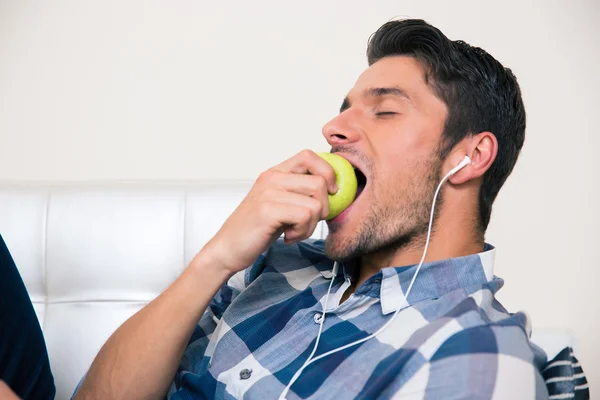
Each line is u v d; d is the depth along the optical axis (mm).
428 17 1889
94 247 1454
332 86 1940
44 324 1450
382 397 834
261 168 1967
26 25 1981
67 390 1417
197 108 1972
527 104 1854
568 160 1842
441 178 999
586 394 998
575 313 1850
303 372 930
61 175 2008
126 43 1971
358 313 996
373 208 996
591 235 1836
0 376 1181
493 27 1863
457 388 782
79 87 1987
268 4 1938
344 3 1919
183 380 1085
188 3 1951
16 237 1464
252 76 1956
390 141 997
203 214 1457
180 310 1021
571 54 1832
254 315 1112
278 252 1255
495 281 983
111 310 1444
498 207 1873
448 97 996
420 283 963
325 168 958
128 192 1487
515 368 792
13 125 2008
